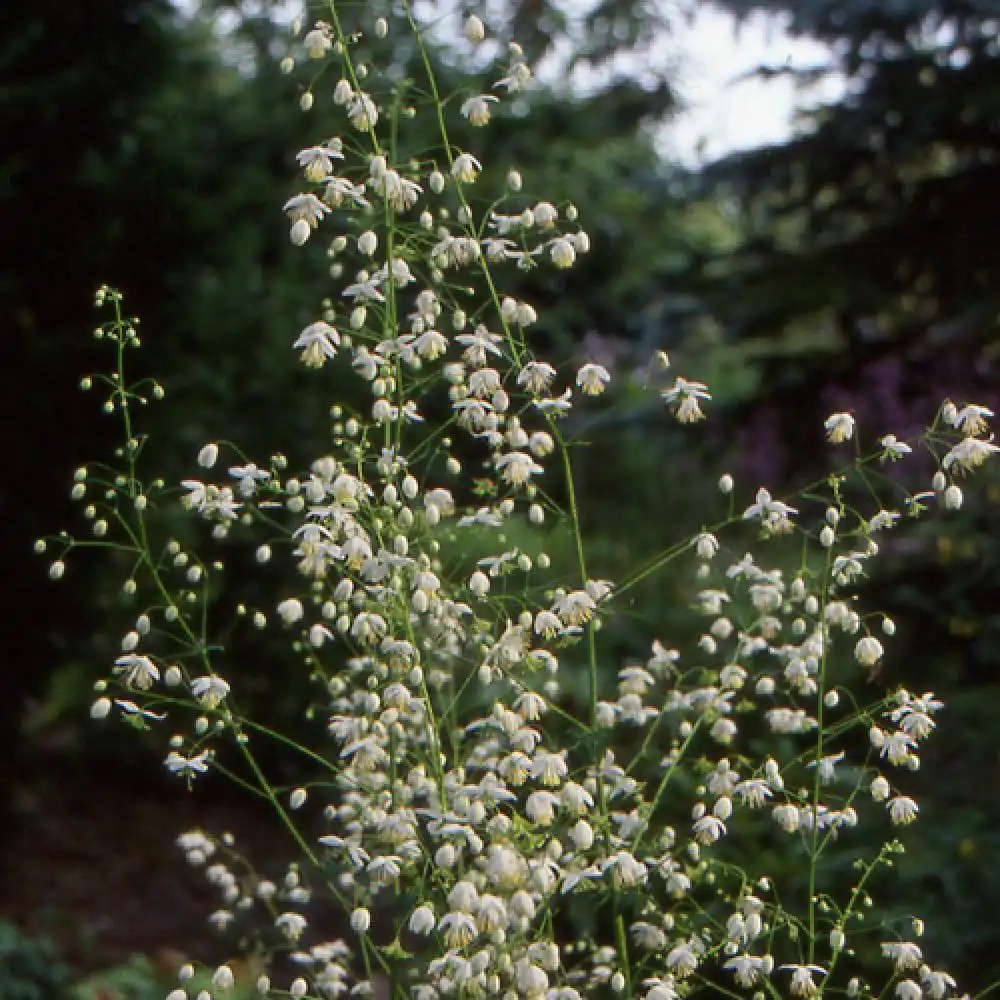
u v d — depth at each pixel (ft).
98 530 8.81
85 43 19.35
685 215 27.07
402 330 18.93
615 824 9.05
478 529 10.25
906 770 15.20
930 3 16.80
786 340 21.38
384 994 13.92
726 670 9.46
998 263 17.34
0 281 18.71
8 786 20.67
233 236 23.13
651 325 19.85
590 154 28.45
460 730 9.43
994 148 17.66
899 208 18.26
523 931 7.38
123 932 19.01
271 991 9.29
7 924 14.93
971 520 16.58
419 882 7.87
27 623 19.51
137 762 26.00
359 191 8.40
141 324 20.01
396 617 8.48
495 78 21.33
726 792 8.65
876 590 16.52
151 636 23.94
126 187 19.63
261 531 23.09
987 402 17.69
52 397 19.03
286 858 22.07
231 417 23.13
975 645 15.81
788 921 8.43
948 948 12.22
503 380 8.70
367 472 12.19
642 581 24.40
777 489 18.83
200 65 23.91
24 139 18.88
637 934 8.76
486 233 16.74
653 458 25.53
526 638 8.32
